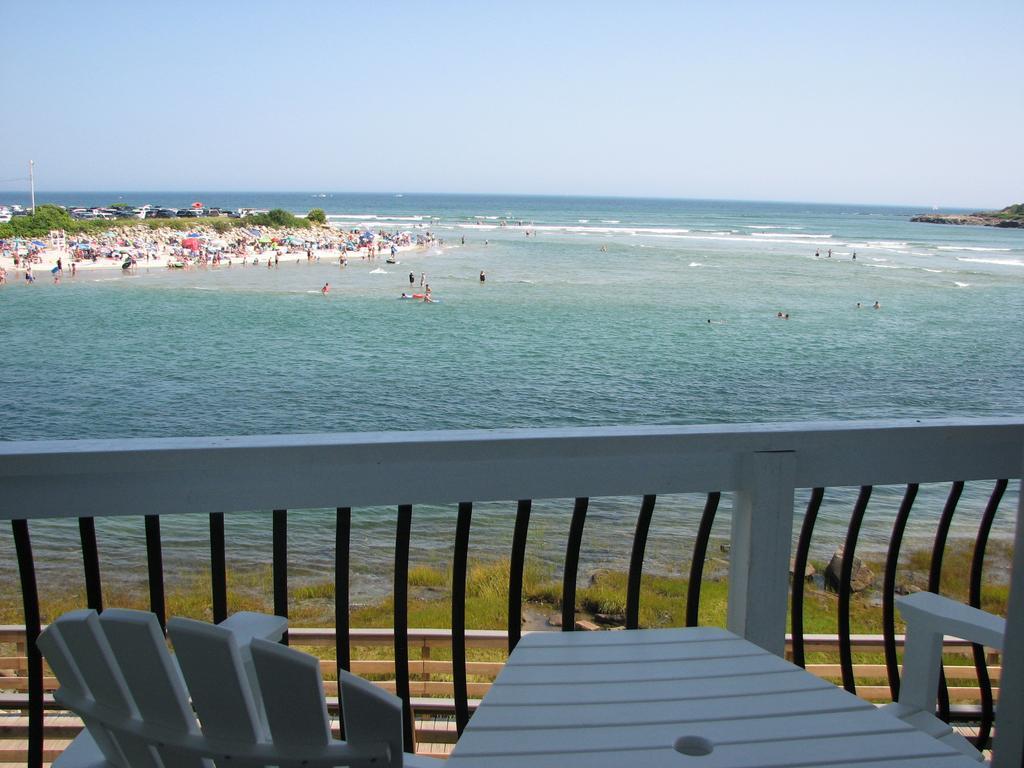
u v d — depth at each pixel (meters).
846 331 40.44
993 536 10.82
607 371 30.55
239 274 63.41
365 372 30.20
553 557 9.98
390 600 8.34
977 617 1.70
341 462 1.65
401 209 186.62
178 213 144.75
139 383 28.48
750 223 152.12
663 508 12.53
